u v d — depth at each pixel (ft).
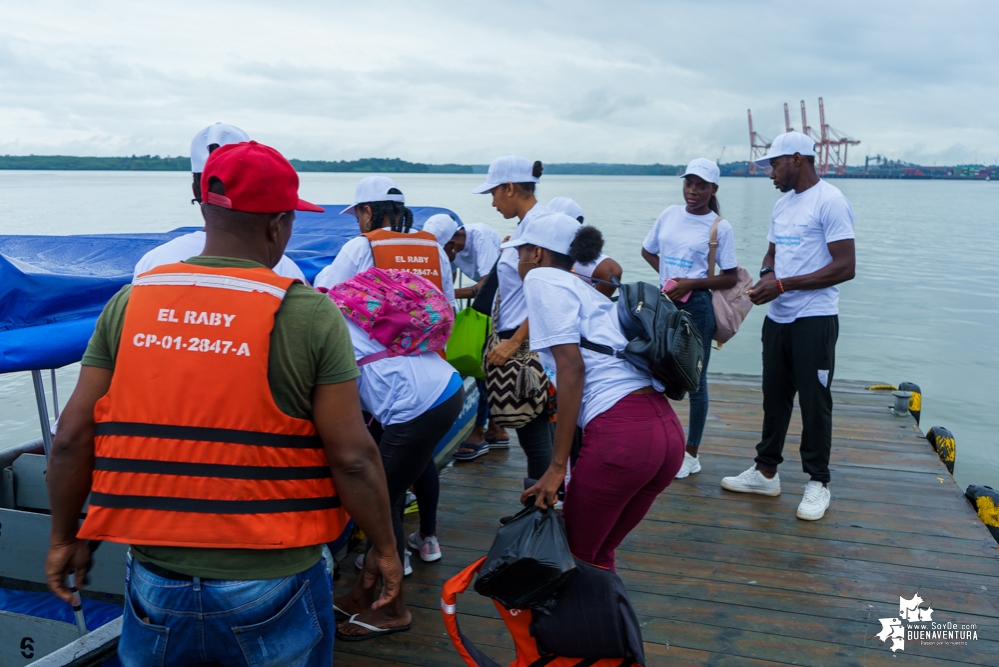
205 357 4.73
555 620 7.55
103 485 4.78
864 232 125.08
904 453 16.07
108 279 7.97
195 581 4.74
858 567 11.35
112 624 7.51
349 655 9.27
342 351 5.01
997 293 60.39
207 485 4.71
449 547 12.02
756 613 10.16
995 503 13.19
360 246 10.23
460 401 9.24
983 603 10.35
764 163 13.00
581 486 7.80
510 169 12.12
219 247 5.13
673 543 12.14
